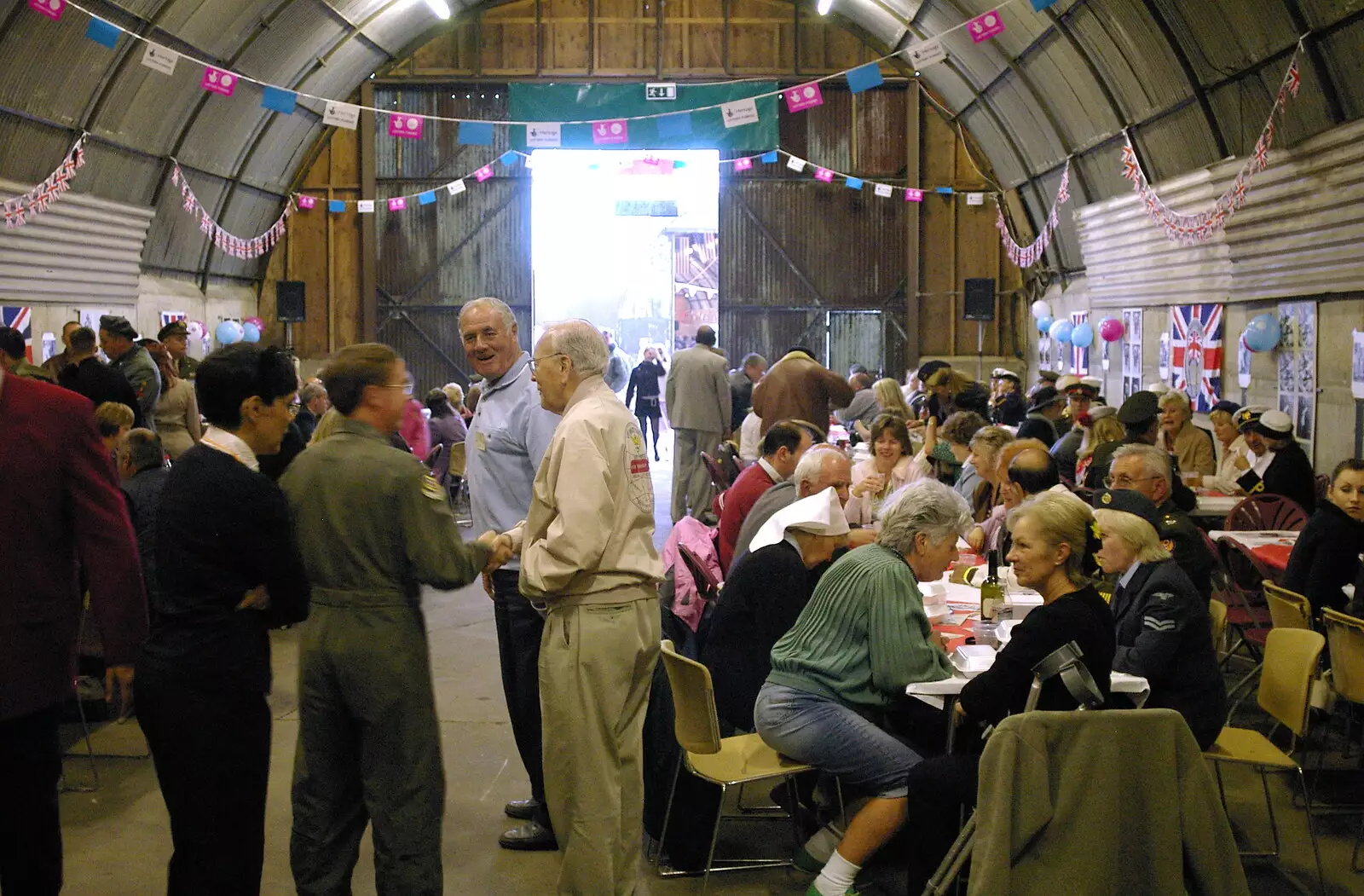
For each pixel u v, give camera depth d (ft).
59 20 36.73
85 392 25.71
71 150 41.32
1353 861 14.57
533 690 14.47
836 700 13.20
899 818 12.69
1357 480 17.99
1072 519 12.05
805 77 58.85
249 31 46.55
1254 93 33.86
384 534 11.19
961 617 16.10
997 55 48.60
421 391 61.00
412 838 11.33
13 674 10.57
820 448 17.54
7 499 10.52
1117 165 44.86
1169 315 41.57
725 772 13.61
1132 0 36.27
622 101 59.06
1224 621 16.58
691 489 37.37
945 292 60.18
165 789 10.56
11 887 10.96
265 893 13.75
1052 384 35.91
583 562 11.82
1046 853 9.28
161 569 10.54
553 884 14.06
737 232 60.39
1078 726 9.32
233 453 10.69
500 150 59.82
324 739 11.56
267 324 60.70
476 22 58.65
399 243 60.39
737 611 15.43
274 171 57.31
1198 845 9.31
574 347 12.66
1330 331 31.09
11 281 38.73
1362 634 15.24
